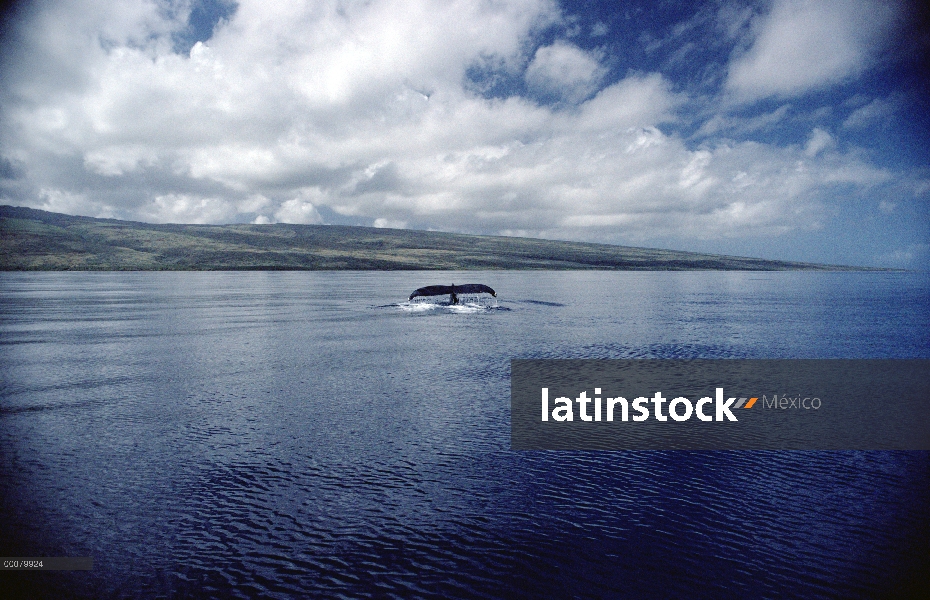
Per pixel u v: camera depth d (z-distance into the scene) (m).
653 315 61.06
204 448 16.58
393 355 33.66
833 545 11.20
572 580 9.99
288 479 14.30
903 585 9.88
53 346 36.94
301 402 22.11
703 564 10.52
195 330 45.81
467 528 11.82
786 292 112.38
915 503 13.11
